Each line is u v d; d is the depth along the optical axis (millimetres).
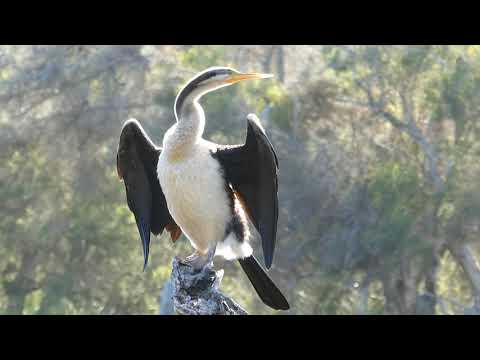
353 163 19672
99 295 20000
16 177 21219
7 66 22016
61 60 21766
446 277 20469
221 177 8430
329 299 18797
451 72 19172
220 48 21984
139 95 21344
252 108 19781
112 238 19953
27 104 21844
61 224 20516
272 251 8320
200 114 8469
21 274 20500
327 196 19188
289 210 19156
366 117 20250
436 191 18281
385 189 18469
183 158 8367
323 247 18906
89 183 20812
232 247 8633
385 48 20156
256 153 8305
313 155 19688
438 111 18953
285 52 22656
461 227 17984
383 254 18531
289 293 18766
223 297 8180
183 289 8188
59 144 21375
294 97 20172
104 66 21578
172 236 9117
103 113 21125
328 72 20312
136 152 8711
